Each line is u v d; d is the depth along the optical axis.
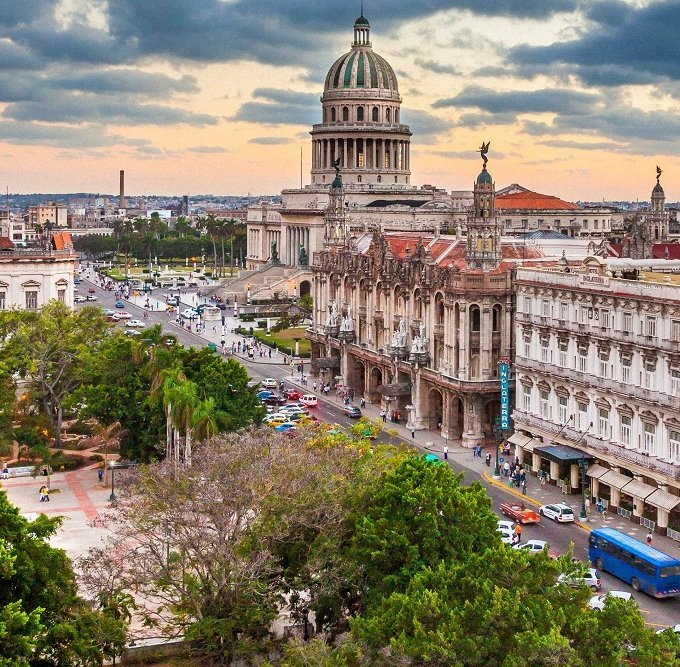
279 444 84.50
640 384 108.69
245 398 131.25
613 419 112.75
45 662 62.06
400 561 70.00
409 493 72.19
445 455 135.75
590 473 114.50
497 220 143.75
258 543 72.81
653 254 191.88
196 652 73.12
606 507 112.31
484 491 77.19
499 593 56.72
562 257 145.75
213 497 72.94
